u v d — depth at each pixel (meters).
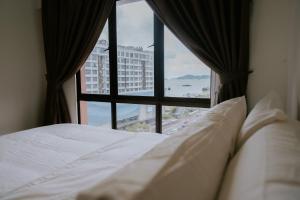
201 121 0.87
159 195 0.40
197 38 2.06
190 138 0.65
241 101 1.47
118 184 0.38
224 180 0.68
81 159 1.26
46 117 2.89
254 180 0.49
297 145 0.65
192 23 2.04
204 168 0.58
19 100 2.79
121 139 1.66
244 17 1.84
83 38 2.63
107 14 2.52
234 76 1.91
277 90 1.89
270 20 1.86
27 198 0.86
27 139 1.66
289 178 0.47
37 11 2.92
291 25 1.73
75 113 2.97
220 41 1.94
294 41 1.63
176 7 2.08
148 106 2.61
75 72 2.75
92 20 2.55
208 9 1.99
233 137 0.96
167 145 0.59
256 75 1.95
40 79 3.02
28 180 1.05
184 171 0.49
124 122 2.78
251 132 0.94
